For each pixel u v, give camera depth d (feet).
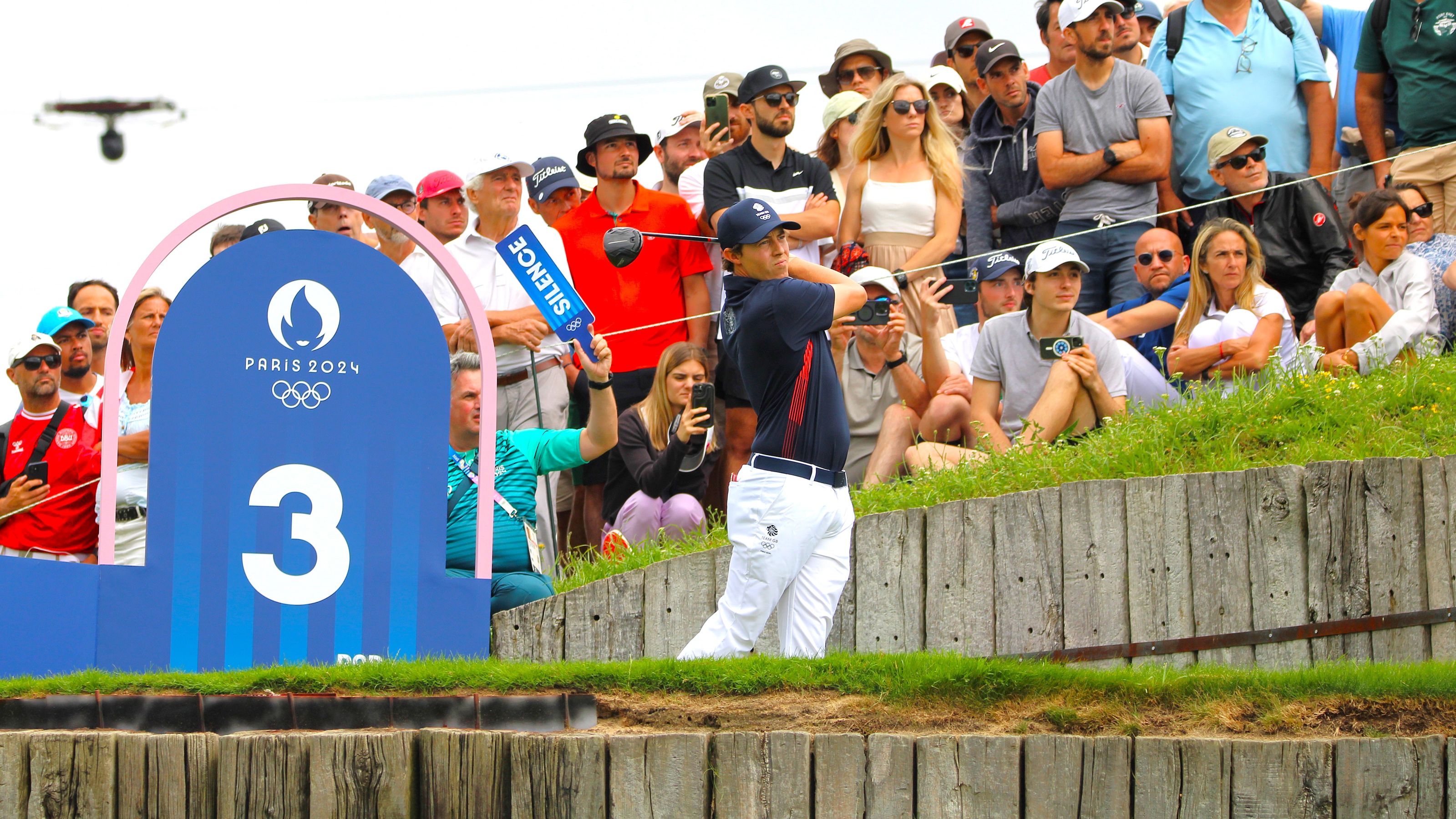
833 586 66.59
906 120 105.91
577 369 106.42
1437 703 58.95
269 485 69.10
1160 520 79.30
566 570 92.27
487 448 71.51
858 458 101.71
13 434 93.04
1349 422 89.04
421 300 70.74
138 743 56.18
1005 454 88.12
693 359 95.96
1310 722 58.34
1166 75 116.88
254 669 62.64
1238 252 101.30
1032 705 58.65
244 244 69.62
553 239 104.78
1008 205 115.24
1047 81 123.95
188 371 68.95
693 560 81.20
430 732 56.85
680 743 55.83
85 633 67.41
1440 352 101.30
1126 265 110.22
